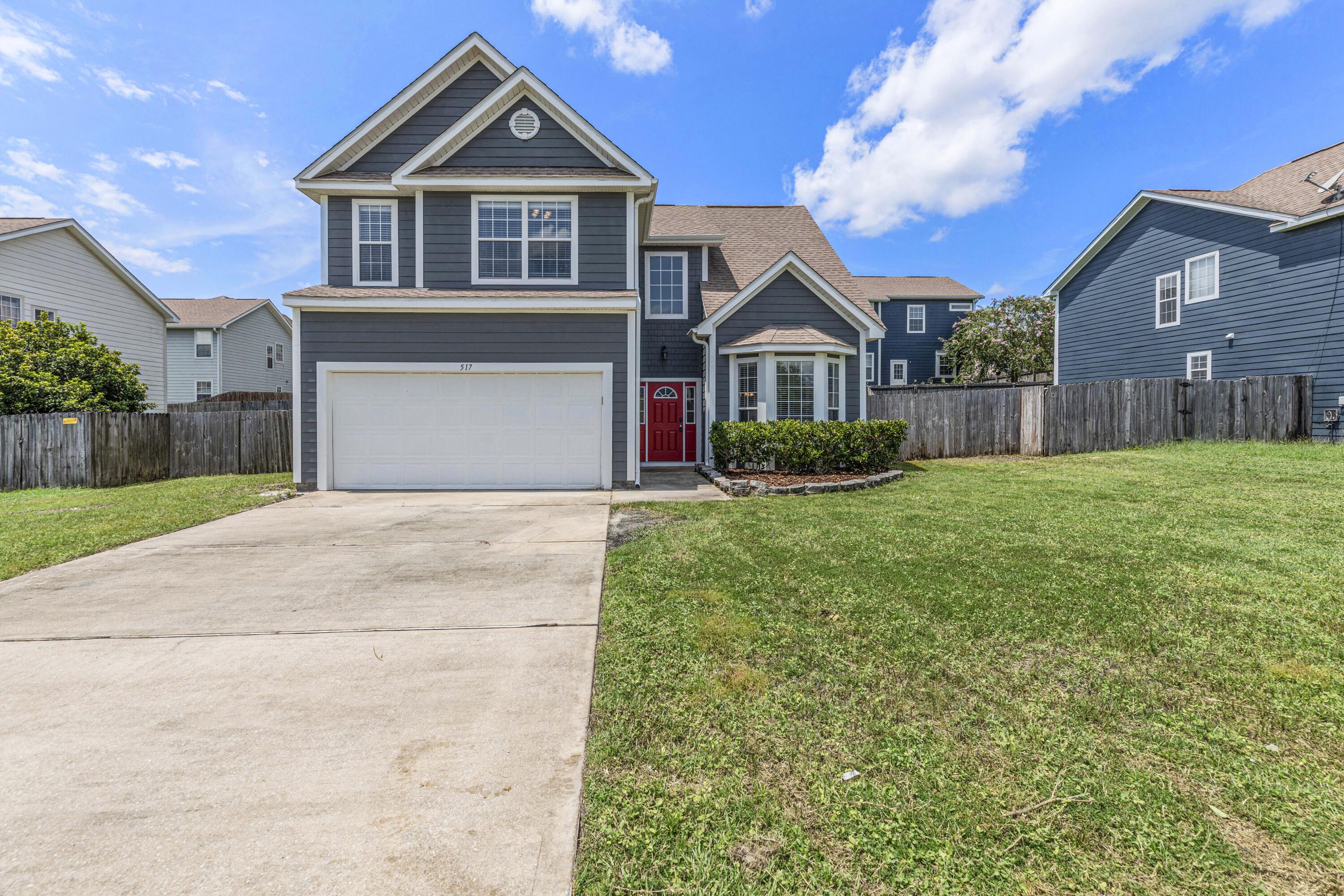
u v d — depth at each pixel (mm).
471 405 9781
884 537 5605
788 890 1715
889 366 29203
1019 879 1743
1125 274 16984
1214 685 2816
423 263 10383
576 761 2336
